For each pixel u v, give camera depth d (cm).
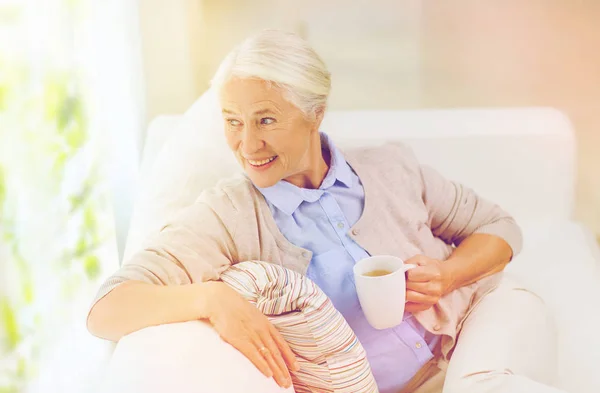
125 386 97
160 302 113
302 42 122
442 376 135
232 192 130
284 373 111
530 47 390
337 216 133
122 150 185
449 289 136
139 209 154
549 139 188
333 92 417
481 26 399
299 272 129
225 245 126
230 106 120
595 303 154
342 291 131
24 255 117
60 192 129
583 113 368
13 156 115
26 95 118
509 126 191
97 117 153
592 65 385
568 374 135
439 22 414
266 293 118
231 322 110
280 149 123
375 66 432
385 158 146
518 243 150
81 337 141
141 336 109
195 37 262
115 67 179
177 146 162
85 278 143
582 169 325
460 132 188
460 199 151
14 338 114
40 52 121
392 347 131
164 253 121
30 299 118
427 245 142
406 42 425
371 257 125
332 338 116
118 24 182
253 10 395
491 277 147
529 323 134
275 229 129
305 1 421
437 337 137
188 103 238
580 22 380
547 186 190
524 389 113
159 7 228
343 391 117
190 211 128
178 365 101
